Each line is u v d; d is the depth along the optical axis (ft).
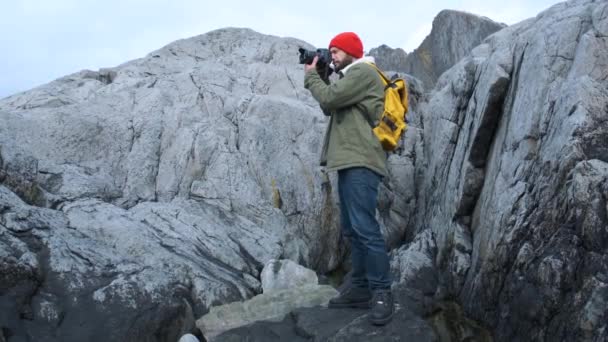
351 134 12.00
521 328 15.14
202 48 36.24
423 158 28.37
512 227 16.87
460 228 21.76
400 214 27.58
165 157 23.79
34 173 19.47
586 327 12.61
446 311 19.24
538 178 16.62
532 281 14.76
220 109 27.14
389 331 12.04
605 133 15.24
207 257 18.83
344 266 25.05
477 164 21.77
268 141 25.25
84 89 28.48
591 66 16.72
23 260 14.14
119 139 23.54
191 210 21.39
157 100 26.50
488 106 20.97
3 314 13.00
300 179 24.56
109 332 13.66
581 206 14.08
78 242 16.38
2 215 15.57
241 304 15.98
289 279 18.31
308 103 30.30
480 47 26.91
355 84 11.89
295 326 13.48
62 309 13.89
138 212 20.26
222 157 23.72
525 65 19.56
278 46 36.47
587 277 13.21
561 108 16.52
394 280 21.63
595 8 17.65
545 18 20.27
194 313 15.81
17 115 22.86
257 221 22.43
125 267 15.81
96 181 21.17
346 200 12.32
